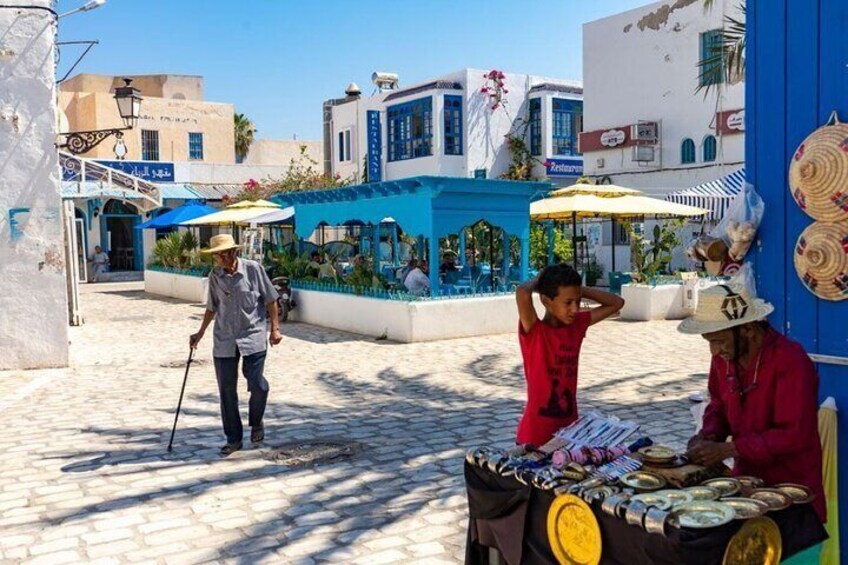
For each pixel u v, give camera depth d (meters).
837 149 4.03
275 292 7.40
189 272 23.92
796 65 4.31
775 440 3.19
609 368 11.07
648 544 2.84
